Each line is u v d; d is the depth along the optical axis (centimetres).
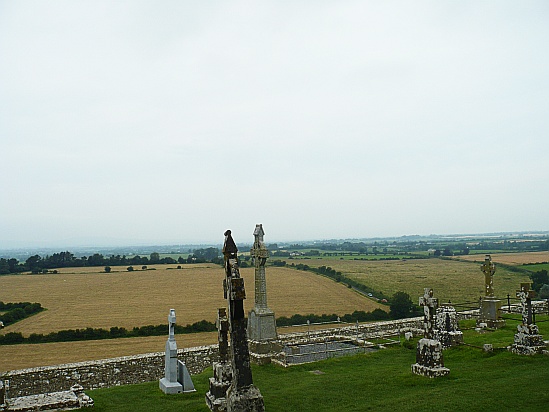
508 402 1303
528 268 8031
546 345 1936
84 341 3569
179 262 12862
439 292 6266
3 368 2666
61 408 1459
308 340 2628
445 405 1306
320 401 1464
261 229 2239
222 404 1380
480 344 2184
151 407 1498
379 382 1652
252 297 6231
